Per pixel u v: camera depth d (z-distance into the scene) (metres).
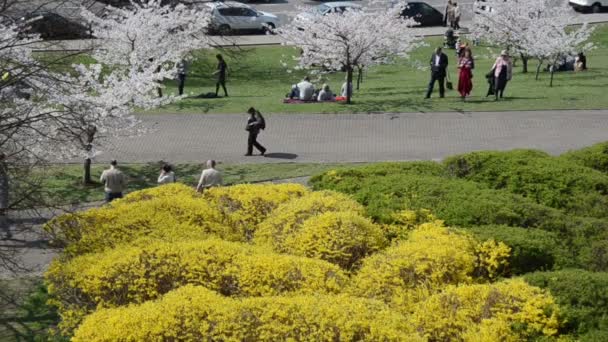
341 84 37.66
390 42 33.59
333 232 14.34
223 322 11.34
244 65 41.09
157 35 32.88
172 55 32.72
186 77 39.06
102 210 16.05
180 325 11.48
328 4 42.84
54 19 25.88
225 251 13.66
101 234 14.97
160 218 15.45
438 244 13.88
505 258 13.90
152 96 30.58
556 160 18.61
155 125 29.03
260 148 26.12
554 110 29.56
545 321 11.77
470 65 31.16
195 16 34.81
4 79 17.17
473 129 27.83
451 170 18.66
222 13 45.31
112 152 26.67
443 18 48.25
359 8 38.88
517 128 27.73
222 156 26.22
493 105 30.44
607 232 15.03
